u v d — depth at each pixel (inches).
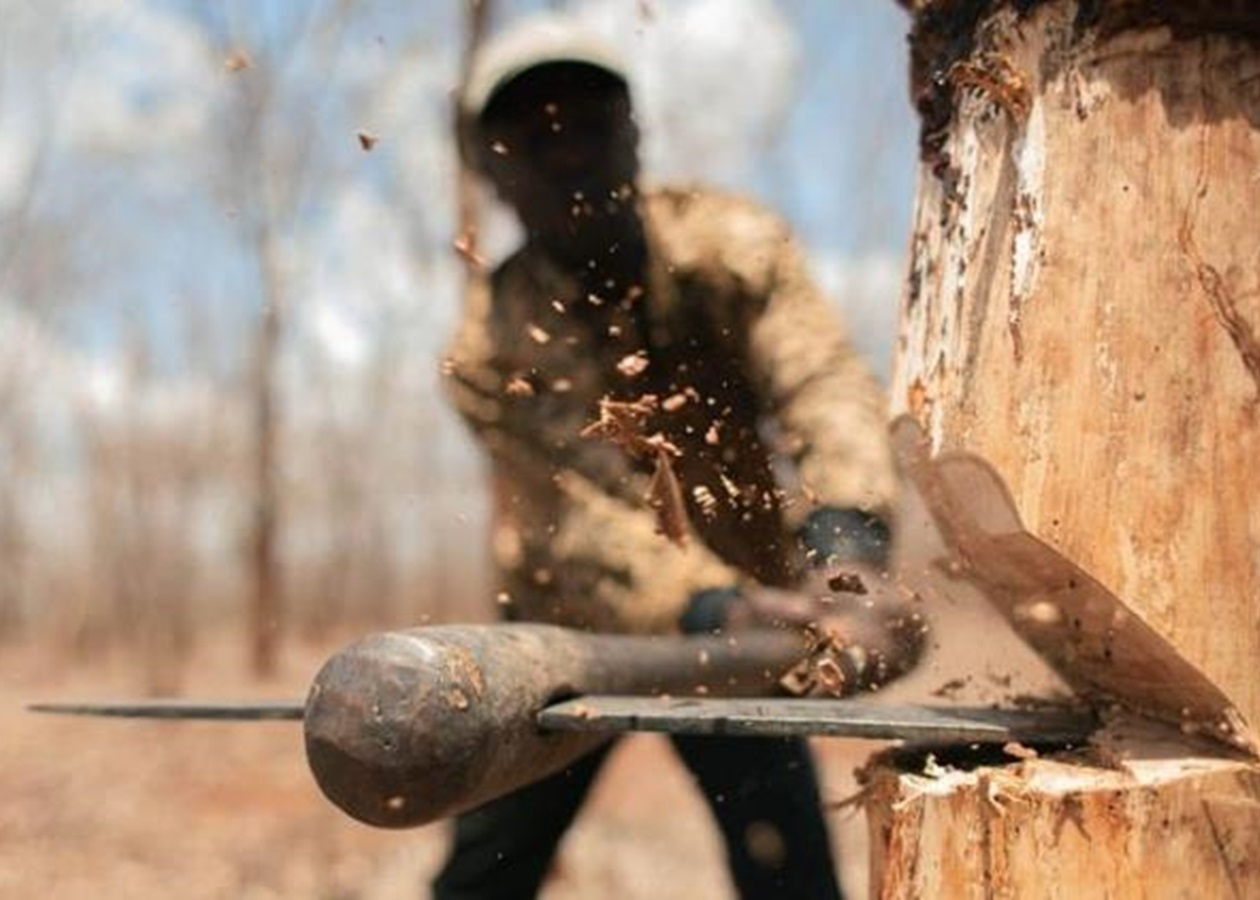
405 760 81.5
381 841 308.3
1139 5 83.4
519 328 136.0
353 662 82.8
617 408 109.6
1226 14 82.6
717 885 275.1
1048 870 81.3
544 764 94.3
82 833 326.0
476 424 137.9
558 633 96.8
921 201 95.6
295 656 979.9
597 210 131.8
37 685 808.9
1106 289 83.8
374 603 1346.0
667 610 118.5
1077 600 86.7
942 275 91.6
